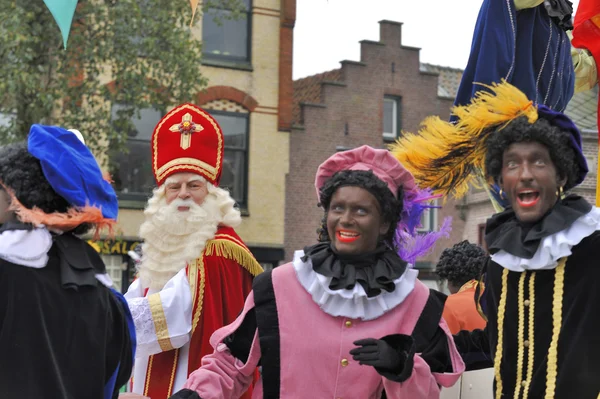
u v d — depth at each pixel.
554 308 2.71
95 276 2.55
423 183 3.25
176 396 2.87
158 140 4.63
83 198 2.50
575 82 4.14
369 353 2.60
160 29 11.62
